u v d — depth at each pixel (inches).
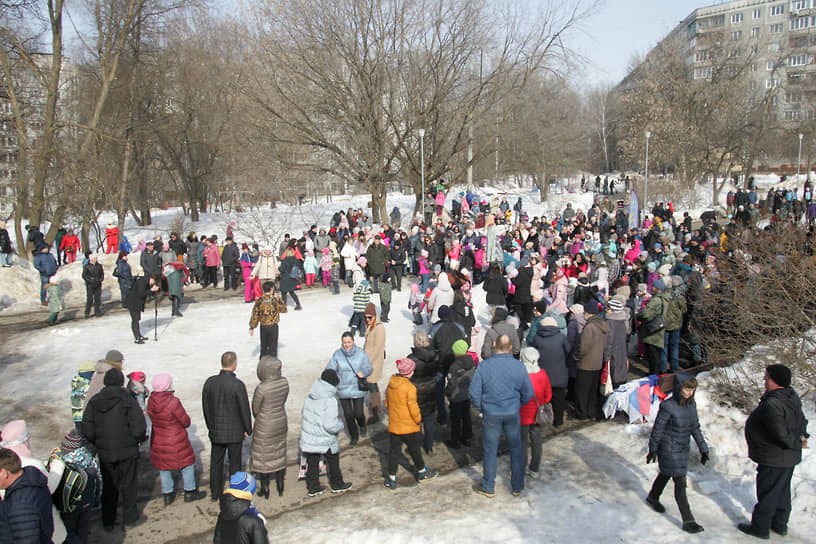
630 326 432.8
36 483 170.4
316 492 257.4
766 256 346.9
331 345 491.5
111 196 1074.7
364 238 796.0
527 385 245.6
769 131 1979.6
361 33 1056.8
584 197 1620.3
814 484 238.1
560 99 1183.6
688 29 3617.1
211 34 1406.3
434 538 220.1
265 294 406.6
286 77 1091.3
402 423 258.1
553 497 249.6
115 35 1010.7
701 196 1660.9
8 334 534.9
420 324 553.3
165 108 1353.3
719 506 238.7
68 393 382.6
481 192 1770.4
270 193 1605.6
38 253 664.4
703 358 413.1
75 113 1263.5
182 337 522.6
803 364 300.7
